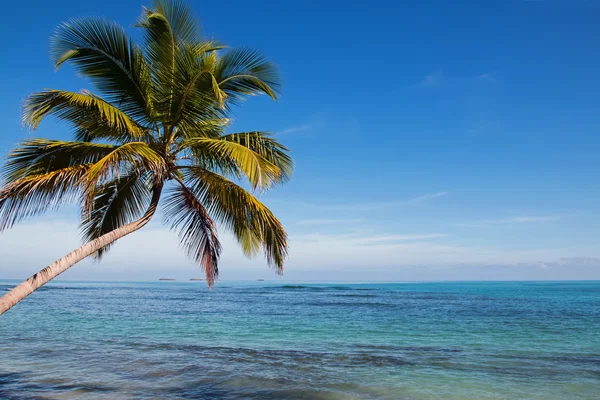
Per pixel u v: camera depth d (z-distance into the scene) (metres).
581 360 13.33
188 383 10.23
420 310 33.91
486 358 13.64
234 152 7.84
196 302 44.25
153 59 8.73
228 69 9.30
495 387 10.05
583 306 38.91
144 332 19.73
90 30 8.16
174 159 9.13
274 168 8.59
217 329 21.14
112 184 9.91
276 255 9.12
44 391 9.32
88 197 6.77
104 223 10.02
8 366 11.88
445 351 14.98
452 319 26.42
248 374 11.17
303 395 9.30
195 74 8.46
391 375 11.20
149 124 9.22
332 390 9.70
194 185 9.63
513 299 52.75
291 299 52.44
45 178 6.82
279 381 10.45
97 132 8.76
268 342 17.03
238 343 16.72
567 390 9.79
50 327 21.06
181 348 15.23
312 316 28.38
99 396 9.00
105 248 10.03
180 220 9.91
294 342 17.06
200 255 10.05
